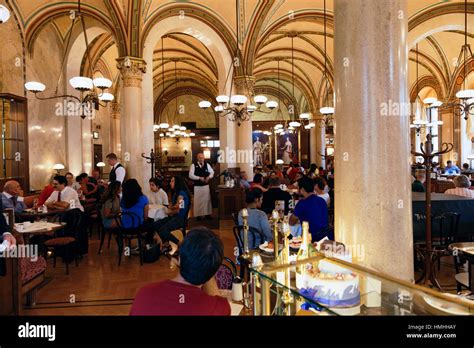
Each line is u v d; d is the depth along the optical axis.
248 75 10.23
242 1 9.79
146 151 8.98
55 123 9.85
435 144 16.64
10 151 8.01
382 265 2.29
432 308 1.46
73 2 8.63
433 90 16.59
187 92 21.47
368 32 2.33
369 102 2.32
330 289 1.50
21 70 8.43
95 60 11.34
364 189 2.32
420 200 5.28
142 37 8.76
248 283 2.25
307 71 17.81
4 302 3.31
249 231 3.94
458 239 5.67
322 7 10.57
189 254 1.46
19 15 8.35
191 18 9.64
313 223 4.14
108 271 5.33
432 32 10.77
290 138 21.84
